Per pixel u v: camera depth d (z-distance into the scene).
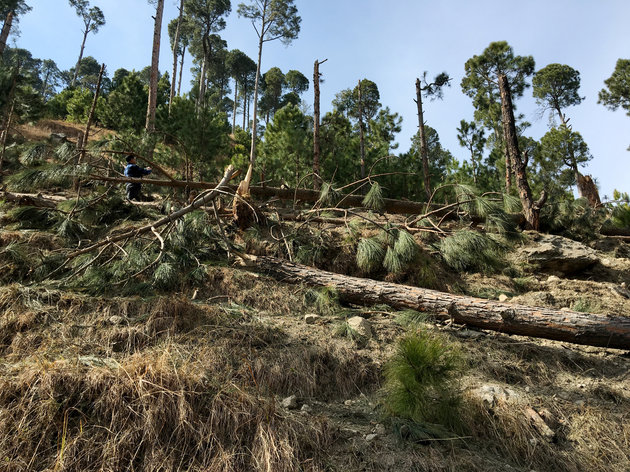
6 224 6.38
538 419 3.12
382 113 23.53
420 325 4.41
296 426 2.79
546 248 7.54
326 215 7.56
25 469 2.26
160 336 3.62
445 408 3.09
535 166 21.25
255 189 8.67
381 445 2.79
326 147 14.67
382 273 6.19
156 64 17.58
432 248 6.70
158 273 4.72
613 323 4.14
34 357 3.01
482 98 24.62
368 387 3.59
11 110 10.75
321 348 3.81
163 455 2.47
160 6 17.95
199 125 8.95
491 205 6.54
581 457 2.92
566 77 28.94
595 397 3.61
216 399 2.77
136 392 2.68
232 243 5.96
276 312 4.72
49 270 4.88
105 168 6.42
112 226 6.64
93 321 3.72
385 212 9.38
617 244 9.43
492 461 2.79
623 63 25.47
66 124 21.56
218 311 4.17
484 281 6.47
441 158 23.02
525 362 4.08
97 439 2.46
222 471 2.43
